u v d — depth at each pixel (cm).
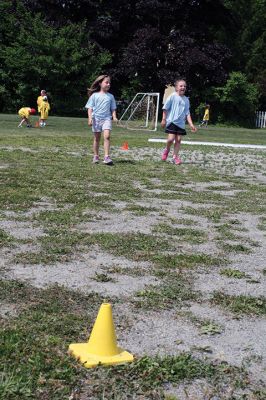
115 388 296
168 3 4528
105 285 464
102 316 330
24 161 1260
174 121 1394
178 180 1110
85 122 3359
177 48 4559
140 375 311
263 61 5194
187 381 312
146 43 4509
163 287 464
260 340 376
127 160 1423
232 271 518
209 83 4928
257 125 5059
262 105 5328
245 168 1423
